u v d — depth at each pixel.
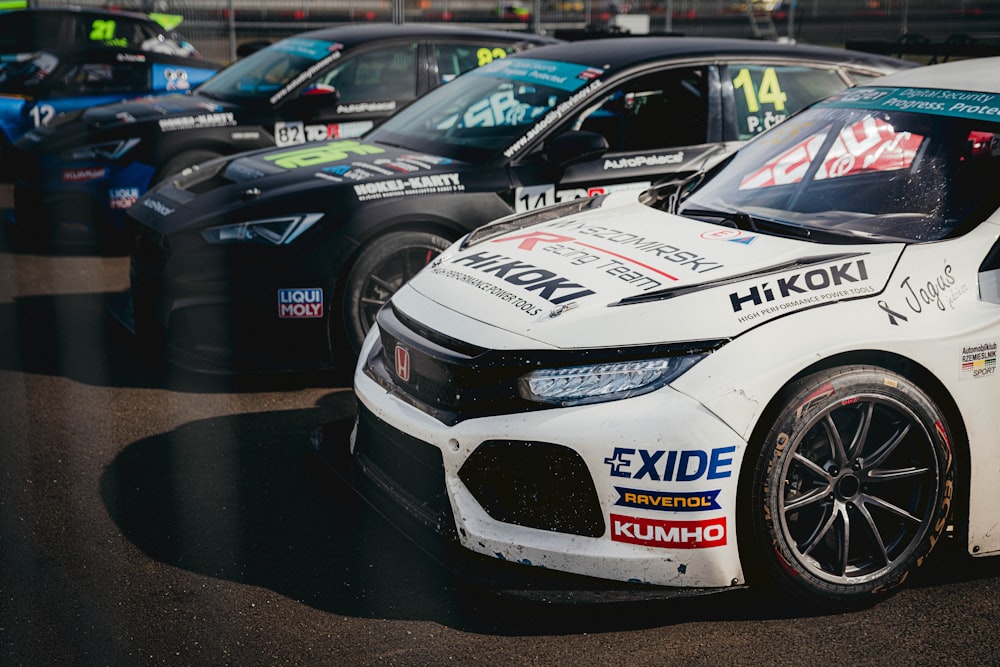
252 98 6.64
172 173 6.39
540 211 3.55
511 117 4.62
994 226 2.76
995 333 2.62
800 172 3.29
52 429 3.79
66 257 6.46
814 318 2.52
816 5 18.47
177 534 3.02
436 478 2.70
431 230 4.28
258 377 4.43
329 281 4.13
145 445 3.67
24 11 10.45
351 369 4.24
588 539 2.50
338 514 3.17
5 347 4.75
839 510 2.60
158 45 11.01
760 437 2.47
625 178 4.52
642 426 2.42
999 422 2.66
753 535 2.51
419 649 2.47
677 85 4.66
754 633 2.55
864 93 3.49
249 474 3.45
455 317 2.76
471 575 2.54
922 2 18.58
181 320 4.16
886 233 2.87
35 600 2.64
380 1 17.39
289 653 2.44
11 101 8.73
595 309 2.59
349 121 6.69
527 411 2.50
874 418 2.66
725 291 2.57
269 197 4.14
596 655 2.46
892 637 2.54
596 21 17.52
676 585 2.50
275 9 16.84
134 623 2.55
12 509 3.14
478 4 17.67
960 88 3.23
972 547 2.74
